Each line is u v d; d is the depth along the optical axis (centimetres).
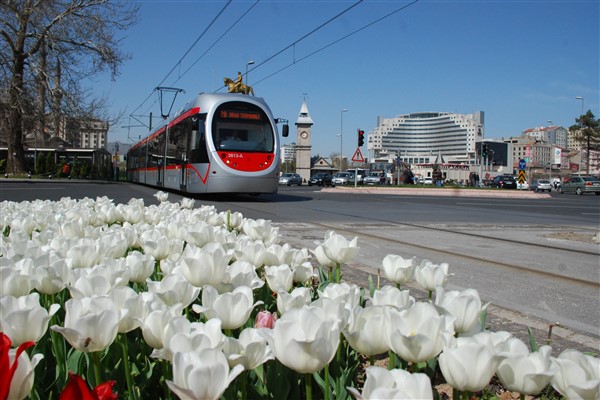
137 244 370
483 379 131
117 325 155
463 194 3741
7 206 614
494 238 1011
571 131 8819
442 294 189
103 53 3709
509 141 16500
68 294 278
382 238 943
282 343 139
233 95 1886
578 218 1692
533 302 505
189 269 218
